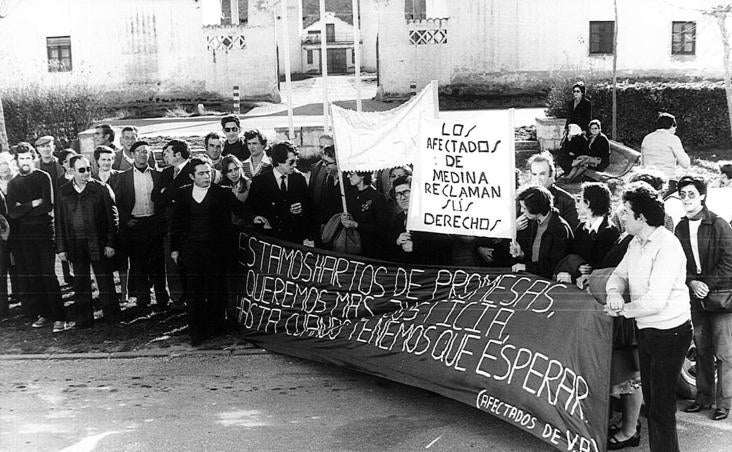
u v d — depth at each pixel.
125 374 8.50
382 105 22.92
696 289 6.97
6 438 6.90
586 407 6.25
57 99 20.38
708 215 7.04
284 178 9.95
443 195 8.06
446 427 7.00
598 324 6.39
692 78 21.61
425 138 8.14
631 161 14.37
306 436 6.85
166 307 10.60
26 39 24.30
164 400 7.76
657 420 6.12
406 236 8.70
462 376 7.03
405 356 7.68
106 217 9.94
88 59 24.67
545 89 22.61
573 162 13.06
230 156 10.00
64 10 24.36
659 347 6.07
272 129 19.56
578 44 22.31
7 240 10.11
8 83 22.31
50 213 10.08
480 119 7.81
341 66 33.59
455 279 7.83
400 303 8.14
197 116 23.78
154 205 10.20
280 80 31.75
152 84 25.12
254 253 9.60
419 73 23.30
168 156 10.00
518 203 8.47
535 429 6.40
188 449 6.64
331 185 9.85
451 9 22.89
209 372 8.50
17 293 10.77
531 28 22.73
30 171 10.09
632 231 6.22
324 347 8.55
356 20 14.48
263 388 8.02
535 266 7.59
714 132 16.33
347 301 8.59
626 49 21.94
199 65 25.23
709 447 6.48
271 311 9.29
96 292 11.40
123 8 24.77
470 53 22.89
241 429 7.03
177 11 25.02
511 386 6.64
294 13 33.72
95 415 7.41
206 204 9.35
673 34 21.75
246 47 25.23
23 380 8.37
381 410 7.41
